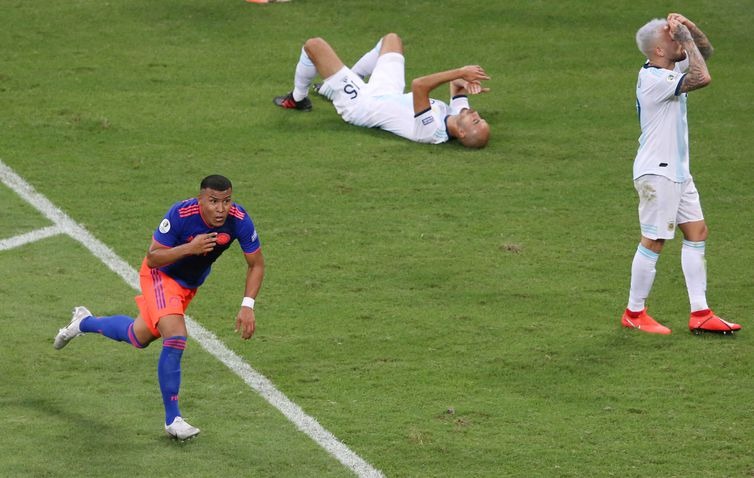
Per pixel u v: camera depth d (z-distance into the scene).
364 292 32.69
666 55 29.69
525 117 46.44
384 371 28.33
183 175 40.03
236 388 27.34
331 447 24.80
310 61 44.97
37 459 23.78
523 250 35.62
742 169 42.09
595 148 43.72
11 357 28.25
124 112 45.03
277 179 40.06
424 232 36.69
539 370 28.56
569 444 25.16
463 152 43.16
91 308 31.11
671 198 29.83
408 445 24.94
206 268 25.27
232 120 44.84
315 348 29.42
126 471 23.55
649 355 29.48
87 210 37.25
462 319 31.22
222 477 23.48
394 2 57.81
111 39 52.06
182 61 50.25
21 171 39.72
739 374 28.53
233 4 56.53
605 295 32.94
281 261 34.41
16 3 55.31
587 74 50.84
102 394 26.80
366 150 42.94
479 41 53.81
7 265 33.44
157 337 25.48
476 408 26.61
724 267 34.81
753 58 53.22
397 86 45.41
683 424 26.09
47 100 45.66
